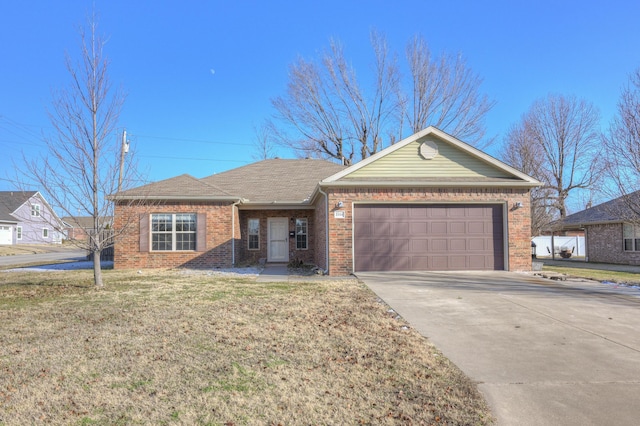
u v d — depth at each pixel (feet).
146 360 16.58
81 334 20.36
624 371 15.53
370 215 45.03
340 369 15.66
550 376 15.06
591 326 22.00
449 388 14.01
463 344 18.84
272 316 24.04
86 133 35.88
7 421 11.73
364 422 11.72
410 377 14.94
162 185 56.03
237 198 54.29
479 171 47.19
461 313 24.91
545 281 38.14
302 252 61.21
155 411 12.28
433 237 45.27
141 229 53.72
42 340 19.36
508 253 45.06
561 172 110.83
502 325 22.21
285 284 36.94
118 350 17.83
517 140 106.93
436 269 45.14
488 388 14.02
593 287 34.73
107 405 12.68
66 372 15.34
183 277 43.06
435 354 17.46
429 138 47.32
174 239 54.08
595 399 13.16
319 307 26.53
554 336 20.15
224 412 12.22
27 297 31.35
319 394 13.48
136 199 46.85
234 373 15.23
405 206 45.34
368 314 24.61
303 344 18.63
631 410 12.40
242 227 61.16
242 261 60.29
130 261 53.62
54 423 11.63
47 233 160.66
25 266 63.00
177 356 17.07
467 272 44.14
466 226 45.55
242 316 24.02
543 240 105.40
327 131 105.91
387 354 17.37
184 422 11.65
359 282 37.78
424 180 45.42
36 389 13.84
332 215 44.34
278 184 66.08
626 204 50.06
